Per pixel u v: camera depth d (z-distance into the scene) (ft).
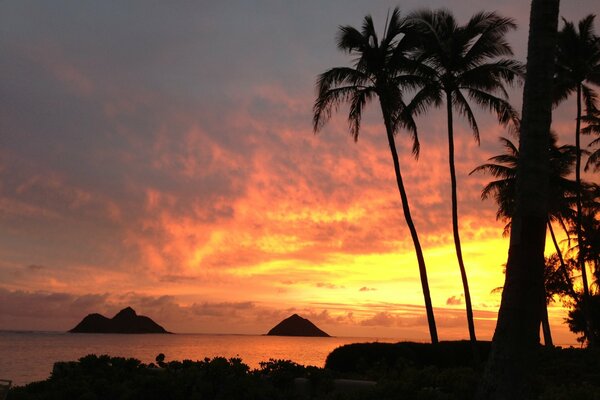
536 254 30.04
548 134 31.40
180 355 290.76
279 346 586.86
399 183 93.25
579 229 129.29
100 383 33.71
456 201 96.02
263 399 34.50
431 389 33.63
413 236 91.97
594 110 134.72
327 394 36.22
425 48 94.12
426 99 97.35
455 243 94.73
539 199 30.53
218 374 35.09
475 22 95.40
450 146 96.99
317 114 93.50
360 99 92.94
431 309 88.94
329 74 92.27
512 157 134.51
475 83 96.63
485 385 29.53
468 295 91.81
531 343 29.32
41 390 34.94
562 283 147.13
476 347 87.81
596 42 126.72
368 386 37.93
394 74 94.68
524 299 29.60
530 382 29.01
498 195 138.72
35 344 568.41
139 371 38.17
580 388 33.30
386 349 81.00
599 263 148.25
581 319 158.20
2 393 33.63
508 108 96.89
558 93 131.03
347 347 82.84
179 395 32.89
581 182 144.36
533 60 32.12
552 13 32.35
